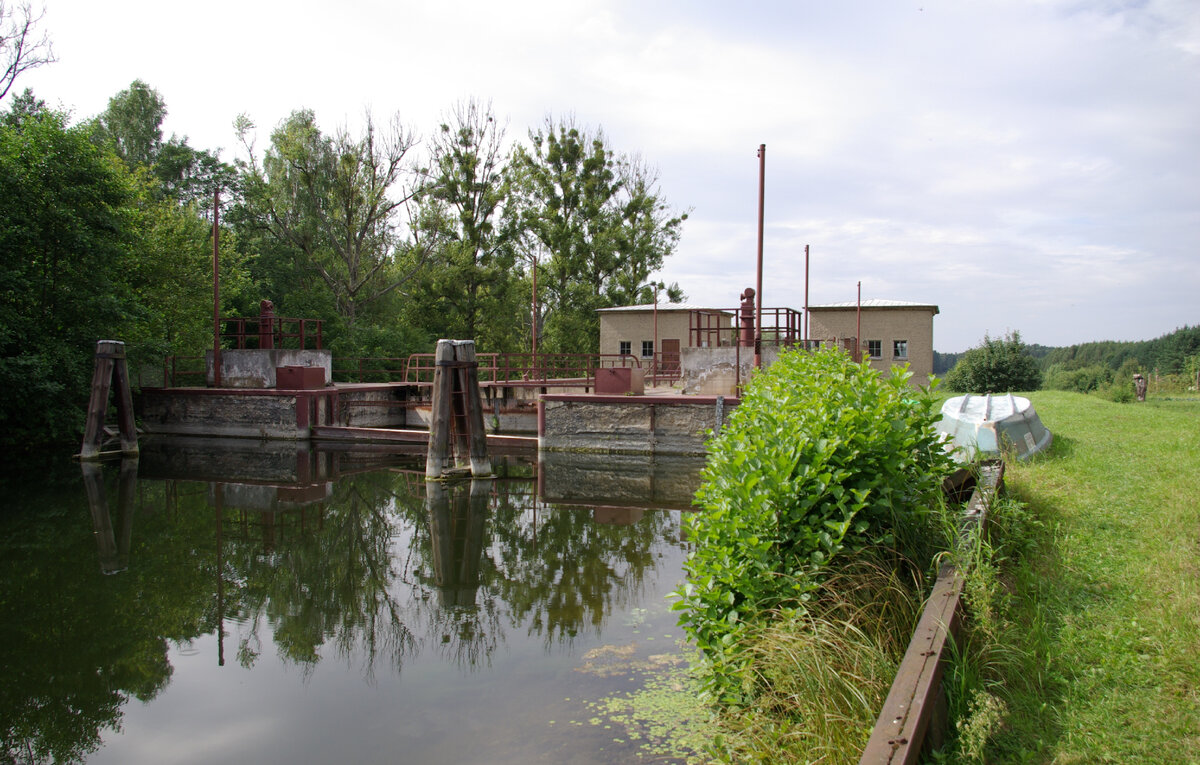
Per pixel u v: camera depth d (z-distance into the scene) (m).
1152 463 7.75
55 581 7.73
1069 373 32.97
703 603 4.39
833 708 3.38
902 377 5.47
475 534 9.64
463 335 33.59
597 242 37.16
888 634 3.77
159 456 16.62
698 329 17.75
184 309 22.12
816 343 23.73
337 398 20.27
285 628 6.43
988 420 9.05
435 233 32.12
